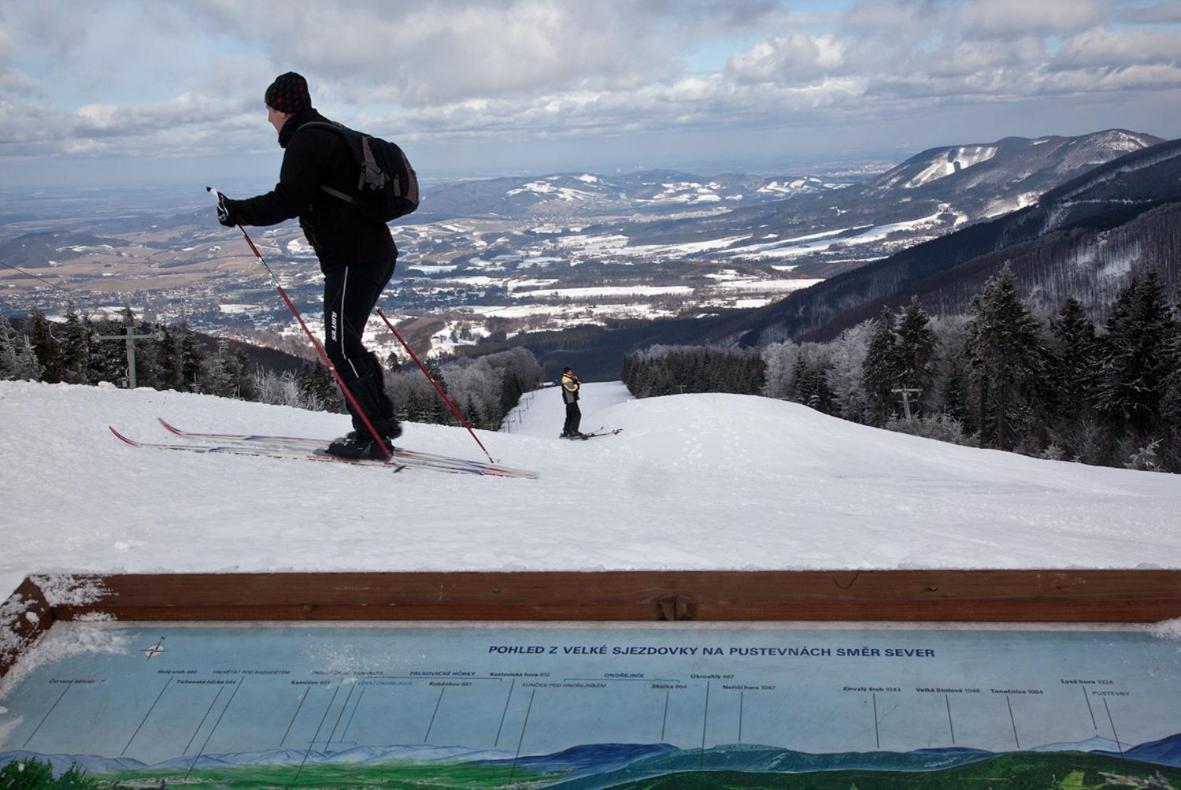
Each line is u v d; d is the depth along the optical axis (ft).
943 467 51.31
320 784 6.12
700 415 62.75
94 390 35.40
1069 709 6.59
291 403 178.91
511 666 7.55
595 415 82.38
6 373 137.18
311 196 16.30
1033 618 7.91
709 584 8.20
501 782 6.06
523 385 425.28
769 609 8.09
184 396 37.58
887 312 187.73
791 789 5.84
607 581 8.30
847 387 223.30
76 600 8.57
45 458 20.12
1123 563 10.00
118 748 6.62
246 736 6.70
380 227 17.56
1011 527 18.95
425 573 8.48
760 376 296.10
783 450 53.67
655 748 6.36
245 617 8.59
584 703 6.96
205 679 7.51
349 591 8.46
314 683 7.39
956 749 6.20
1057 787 5.76
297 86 16.28
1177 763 5.95
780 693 6.97
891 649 7.57
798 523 14.07
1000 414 160.25
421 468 21.77
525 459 32.76
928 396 195.83
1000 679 7.03
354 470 20.61
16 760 6.47
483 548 10.40
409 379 221.05
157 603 8.54
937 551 10.61
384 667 7.61
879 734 6.40
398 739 6.59
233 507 15.14
